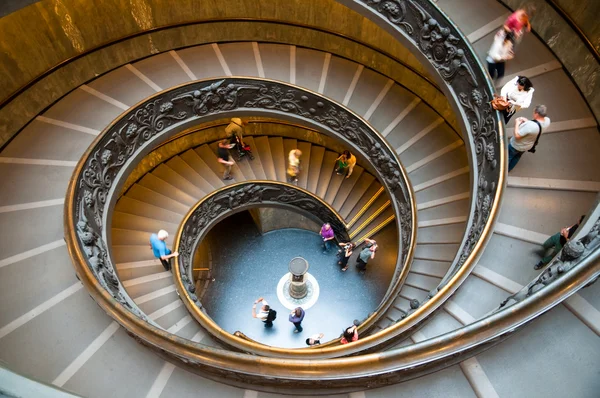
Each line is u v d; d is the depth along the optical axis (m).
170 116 11.52
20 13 9.11
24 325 6.15
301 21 12.70
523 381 3.96
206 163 14.68
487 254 6.55
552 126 7.55
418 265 10.09
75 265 6.36
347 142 12.85
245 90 12.24
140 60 12.18
